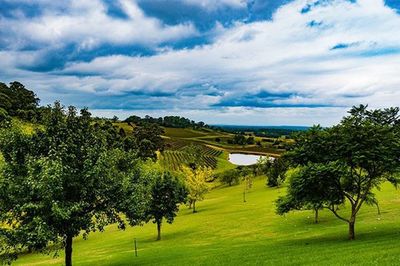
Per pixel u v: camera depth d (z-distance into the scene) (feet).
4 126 126.41
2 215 111.86
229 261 133.49
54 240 110.73
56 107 122.62
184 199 295.69
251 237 213.25
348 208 244.83
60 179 104.73
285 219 250.78
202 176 392.88
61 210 102.63
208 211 362.94
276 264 116.88
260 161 574.56
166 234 267.39
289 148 155.43
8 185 109.40
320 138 145.18
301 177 151.53
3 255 115.24
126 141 526.57
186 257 158.61
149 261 160.97
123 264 162.30
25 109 650.02
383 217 197.06
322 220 226.17
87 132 127.54
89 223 118.42
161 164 654.12
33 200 109.40
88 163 115.34
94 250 231.91
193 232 258.98
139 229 303.07
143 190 139.64
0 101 604.08
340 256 112.57
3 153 117.19
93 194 120.88
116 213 132.87
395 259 96.73
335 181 148.05
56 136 120.26
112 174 128.67
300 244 155.43
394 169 137.90
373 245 124.67
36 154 117.19
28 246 111.86
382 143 134.21
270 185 460.96
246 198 410.52
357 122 140.05
